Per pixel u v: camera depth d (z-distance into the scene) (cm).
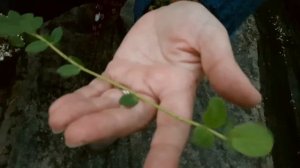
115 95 33
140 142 50
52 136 50
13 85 57
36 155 49
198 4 36
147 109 31
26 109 53
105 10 58
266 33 69
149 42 36
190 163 49
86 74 56
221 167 49
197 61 33
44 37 35
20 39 42
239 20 43
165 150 28
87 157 49
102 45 60
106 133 29
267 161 52
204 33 32
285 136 58
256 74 60
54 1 55
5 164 50
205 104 54
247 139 25
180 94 32
